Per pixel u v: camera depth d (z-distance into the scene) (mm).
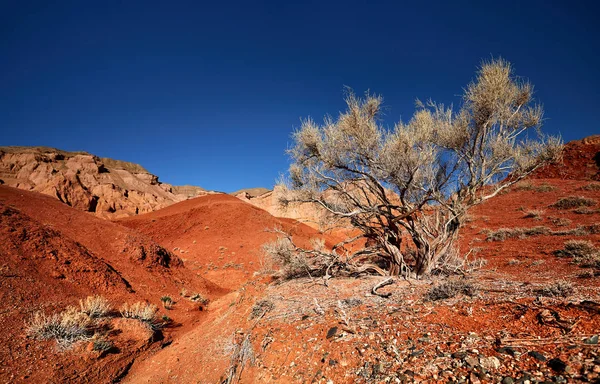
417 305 5430
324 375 3969
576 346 3045
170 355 8203
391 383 3309
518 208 23094
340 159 9078
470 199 9219
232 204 42906
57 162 95938
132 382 7438
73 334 8195
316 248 12188
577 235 12875
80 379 7145
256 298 8414
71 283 11281
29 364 6953
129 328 9445
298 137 9438
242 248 30750
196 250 30594
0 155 88125
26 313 8594
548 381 2646
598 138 35656
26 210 16312
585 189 25219
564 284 4738
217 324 8602
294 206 11000
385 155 8484
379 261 12422
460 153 9016
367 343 4305
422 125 8883
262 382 4539
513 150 8742
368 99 9570
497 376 2914
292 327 5613
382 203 9719
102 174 100250
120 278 13555
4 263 10094
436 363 3400
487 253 12422
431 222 9984
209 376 5855
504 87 8234
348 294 7434
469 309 4703
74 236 15930
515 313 4191
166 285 16031
